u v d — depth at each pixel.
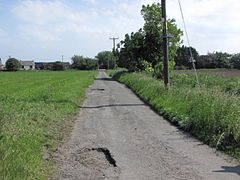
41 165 8.80
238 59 103.25
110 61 165.25
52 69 172.12
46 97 25.42
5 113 14.11
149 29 56.12
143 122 15.91
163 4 25.05
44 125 14.03
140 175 8.32
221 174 8.29
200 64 103.06
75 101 24.20
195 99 15.80
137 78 41.22
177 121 15.17
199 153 10.30
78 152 10.66
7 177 7.11
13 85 45.75
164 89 22.97
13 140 9.70
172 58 53.00
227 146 10.66
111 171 8.71
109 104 23.58
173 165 9.09
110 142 11.91
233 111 12.08
